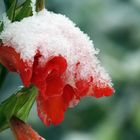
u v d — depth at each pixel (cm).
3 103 38
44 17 36
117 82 72
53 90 33
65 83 34
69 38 35
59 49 34
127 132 72
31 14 37
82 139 72
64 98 35
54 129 72
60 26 35
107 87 35
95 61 35
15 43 34
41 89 33
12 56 34
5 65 35
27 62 33
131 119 72
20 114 38
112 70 72
